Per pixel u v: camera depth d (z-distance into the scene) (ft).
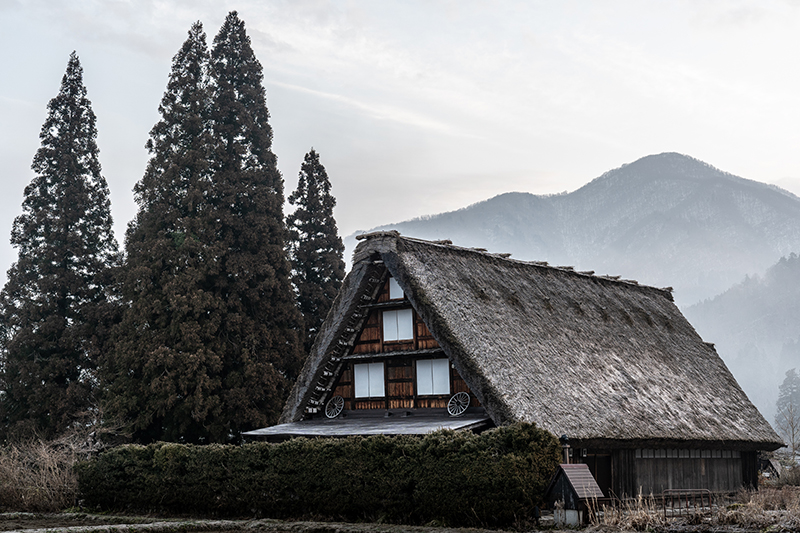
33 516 85.15
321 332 92.43
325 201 172.14
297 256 166.61
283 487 75.56
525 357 80.84
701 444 91.91
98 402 133.39
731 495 100.94
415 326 88.58
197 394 122.93
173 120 145.89
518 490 61.21
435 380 86.22
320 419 92.94
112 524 76.54
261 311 138.00
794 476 111.65
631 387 90.74
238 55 157.58
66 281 146.61
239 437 130.21
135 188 145.18
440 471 65.51
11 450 107.55
